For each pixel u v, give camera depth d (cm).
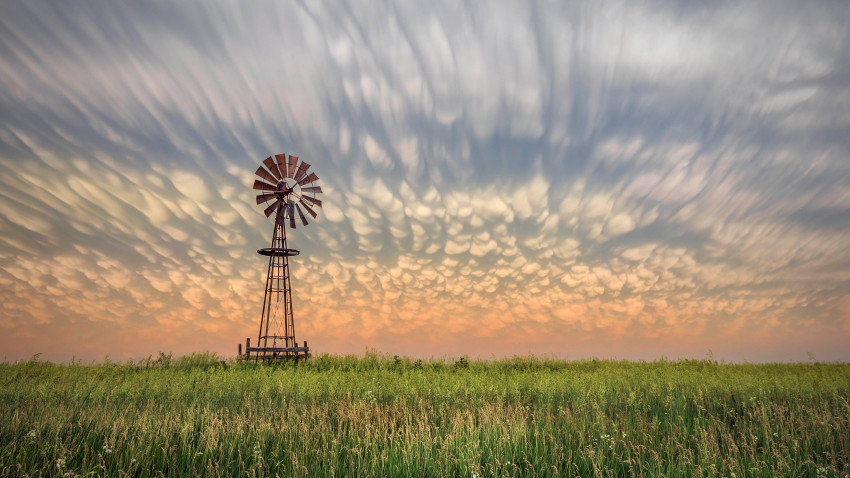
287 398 1504
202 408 1282
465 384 1728
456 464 884
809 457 900
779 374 1947
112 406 1243
